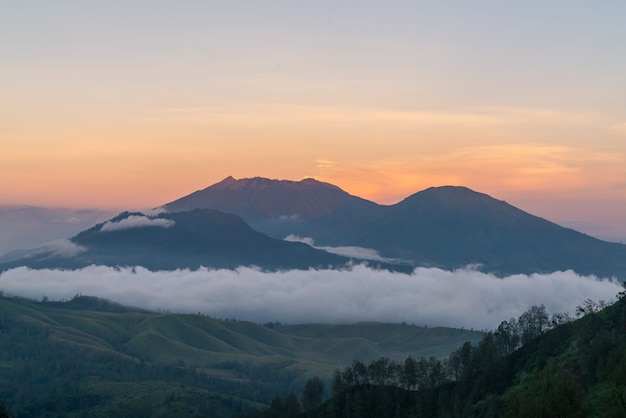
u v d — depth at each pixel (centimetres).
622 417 15538
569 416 14962
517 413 15700
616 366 18612
